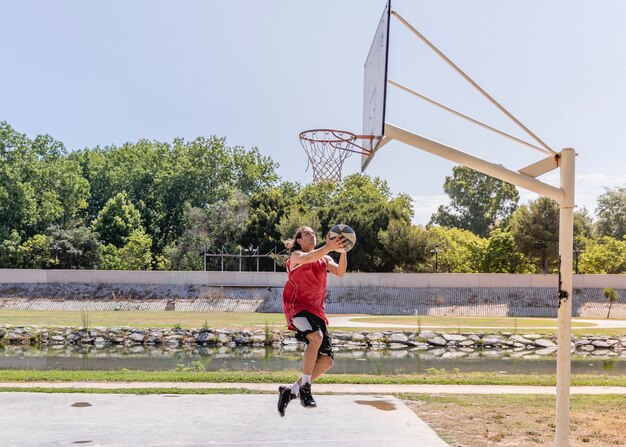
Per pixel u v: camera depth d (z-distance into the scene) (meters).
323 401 11.59
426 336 31.03
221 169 86.50
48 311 45.09
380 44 7.45
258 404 11.17
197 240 71.00
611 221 92.56
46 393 12.21
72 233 64.88
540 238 58.25
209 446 8.24
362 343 30.64
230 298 50.25
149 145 92.44
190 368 19.52
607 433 9.80
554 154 8.02
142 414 10.23
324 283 6.05
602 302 49.00
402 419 10.04
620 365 24.34
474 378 15.77
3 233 66.12
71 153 90.88
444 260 62.50
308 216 62.12
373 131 7.80
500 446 8.73
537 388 14.27
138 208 83.50
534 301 49.41
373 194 84.31
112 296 50.56
